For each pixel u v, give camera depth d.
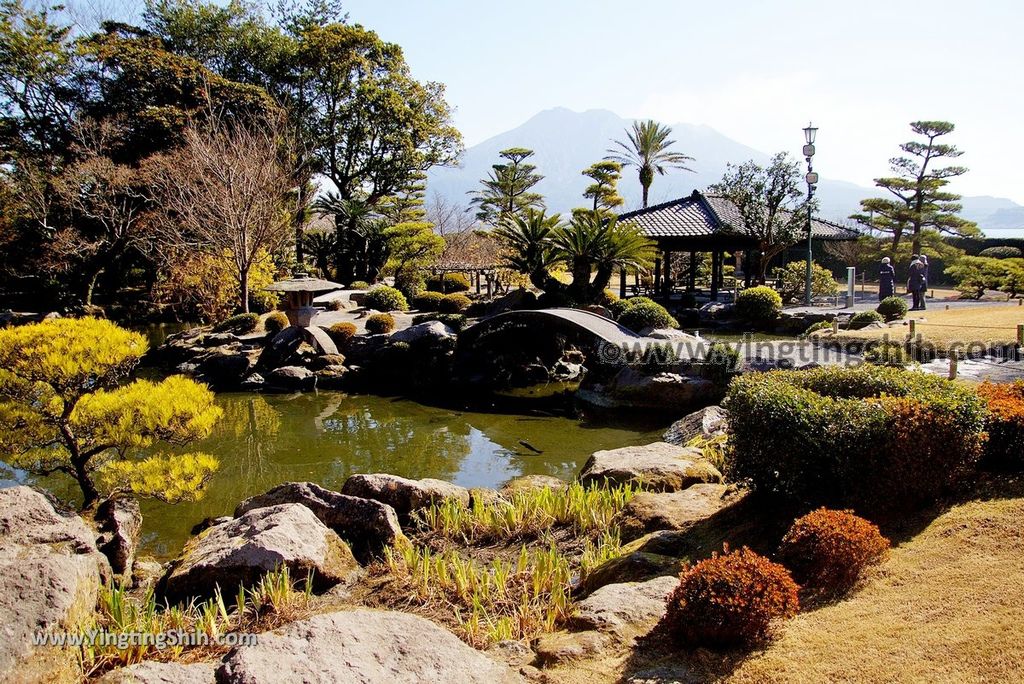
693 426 12.05
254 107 32.03
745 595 4.25
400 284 32.34
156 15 37.81
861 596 4.59
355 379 19.22
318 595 6.14
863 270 37.44
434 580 6.32
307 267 35.31
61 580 4.79
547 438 14.02
